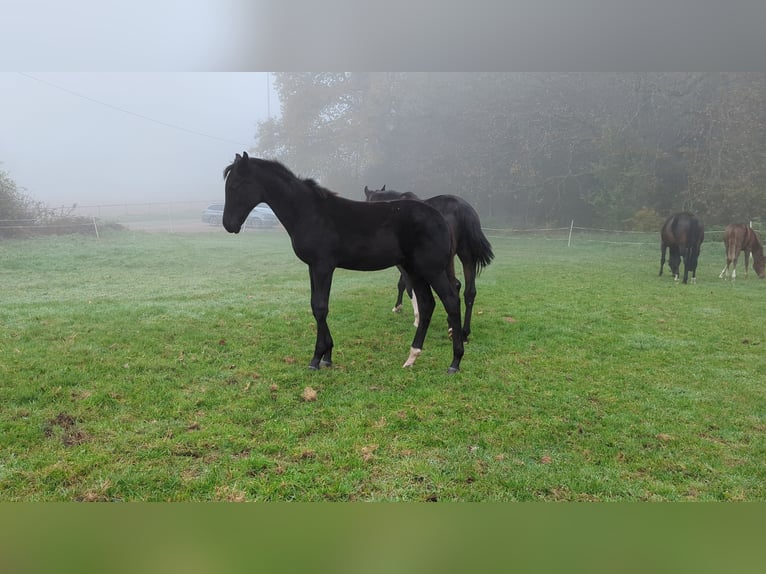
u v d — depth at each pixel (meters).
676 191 20.22
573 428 3.20
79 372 3.93
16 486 2.40
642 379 4.11
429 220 3.99
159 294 7.51
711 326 5.84
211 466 2.63
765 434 3.14
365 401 3.54
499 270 10.73
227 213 4.13
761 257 9.59
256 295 7.52
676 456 2.84
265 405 3.46
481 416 3.34
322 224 4.01
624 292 8.05
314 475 2.57
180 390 3.68
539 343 5.12
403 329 5.65
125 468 2.58
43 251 12.53
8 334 4.96
